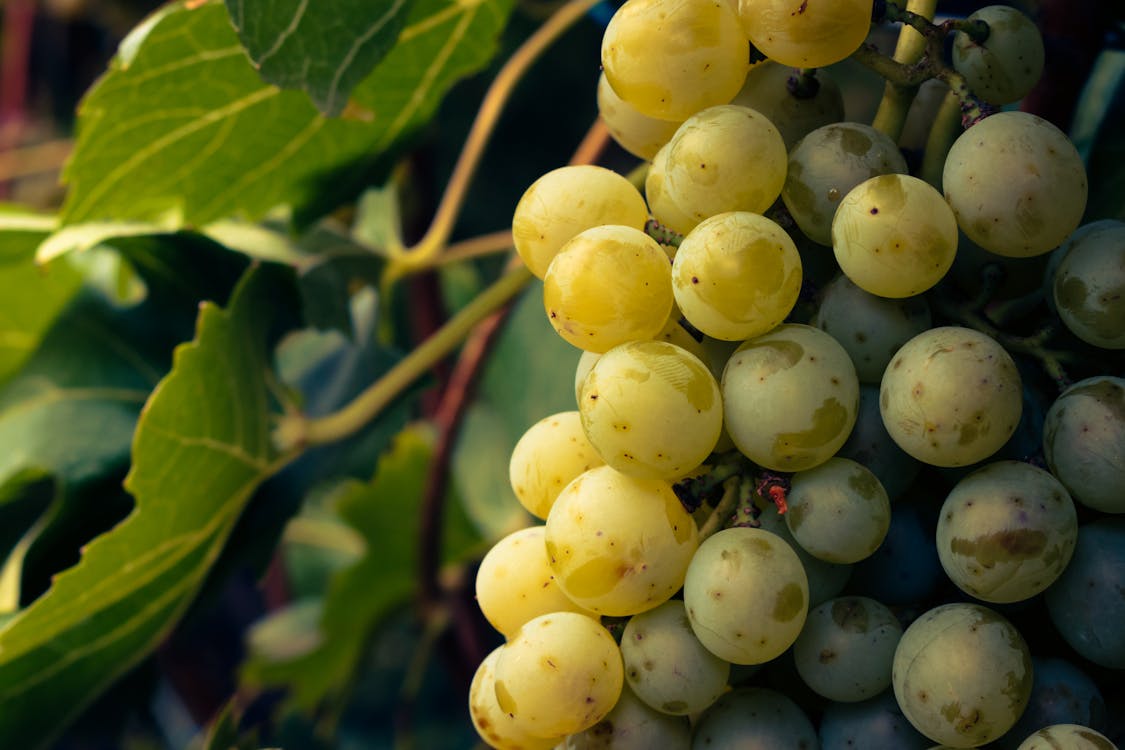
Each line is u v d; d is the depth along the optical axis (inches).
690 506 11.1
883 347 11.2
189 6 13.6
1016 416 10.8
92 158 14.5
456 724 27.4
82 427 15.3
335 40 13.0
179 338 15.8
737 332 11.0
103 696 15.9
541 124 29.9
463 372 18.6
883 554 11.3
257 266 14.5
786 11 11.1
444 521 21.7
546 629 11.0
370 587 22.2
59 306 16.8
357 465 17.3
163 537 14.1
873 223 10.8
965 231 11.1
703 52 11.4
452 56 15.3
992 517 10.7
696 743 11.2
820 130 11.4
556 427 11.9
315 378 16.7
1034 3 13.8
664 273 11.2
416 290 19.9
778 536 11.1
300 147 15.3
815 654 11.0
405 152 16.0
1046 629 11.3
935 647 10.7
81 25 27.3
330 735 23.3
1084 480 10.8
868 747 11.1
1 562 15.3
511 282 15.7
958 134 11.6
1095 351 11.2
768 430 10.8
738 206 11.3
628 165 22.1
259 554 15.5
